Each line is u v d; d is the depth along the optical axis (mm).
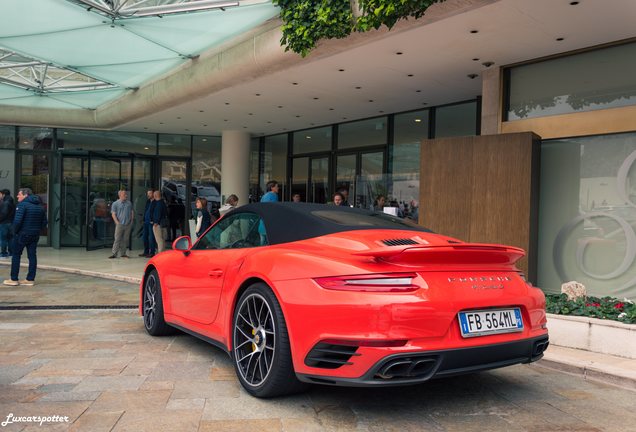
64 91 13188
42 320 5781
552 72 8062
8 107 15305
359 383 2627
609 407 3170
